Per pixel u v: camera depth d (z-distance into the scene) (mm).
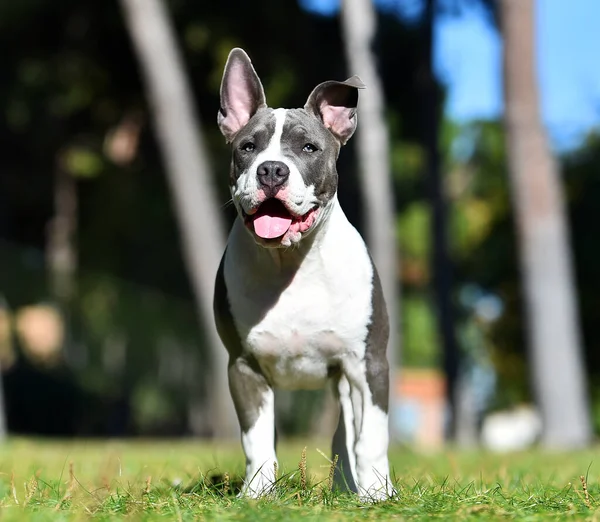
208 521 4012
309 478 5098
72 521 4023
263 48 19703
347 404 5145
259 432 5000
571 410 13727
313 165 4957
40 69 20438
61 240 23031
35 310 23844
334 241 4949
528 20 13398
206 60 19875
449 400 18047
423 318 28641
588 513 4281
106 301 22984
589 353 21672
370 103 14516
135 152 21812
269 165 4715
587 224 21312
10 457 8500
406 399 36031
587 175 21406
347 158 18875
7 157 22484
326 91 5207
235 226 5098
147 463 7277
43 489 5121
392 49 20156
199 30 19078
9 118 21109
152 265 22953
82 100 20719
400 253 26031
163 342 23031
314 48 19812
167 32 15500
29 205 23984
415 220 25188
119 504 4484
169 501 4555
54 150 21984
